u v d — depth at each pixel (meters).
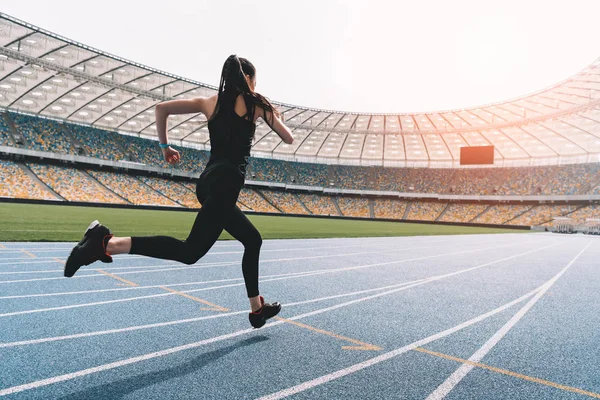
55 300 3.53
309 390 1.86
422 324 3.20
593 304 4.37
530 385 2.04
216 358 2.24
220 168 2.03
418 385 1.97
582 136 44.69
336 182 58.59
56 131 43.59
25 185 36.56
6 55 27.73
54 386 1.82
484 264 8.16
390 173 59.72
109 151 45.84
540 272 7.17
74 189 39.25
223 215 2.04
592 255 11.95
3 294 3.70
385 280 5.47
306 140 54.56
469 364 2.31
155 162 48.44
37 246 7.66
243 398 1.75
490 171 56.12
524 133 46.41
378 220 52.66
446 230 30.70
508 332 3.07
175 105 2.04
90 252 1.75
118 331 2.70
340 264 7.07
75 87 34.78
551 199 48.09
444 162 59.78
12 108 40.78
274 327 2.95
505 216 49.28
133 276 4.90
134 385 1.85
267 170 57.75
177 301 3.65
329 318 3.28
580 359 2.48
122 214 24.47
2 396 1.69
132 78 33.53
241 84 2.09
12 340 2.44
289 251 9.16
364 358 2.34
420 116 45.16
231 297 3.89
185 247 1.95
